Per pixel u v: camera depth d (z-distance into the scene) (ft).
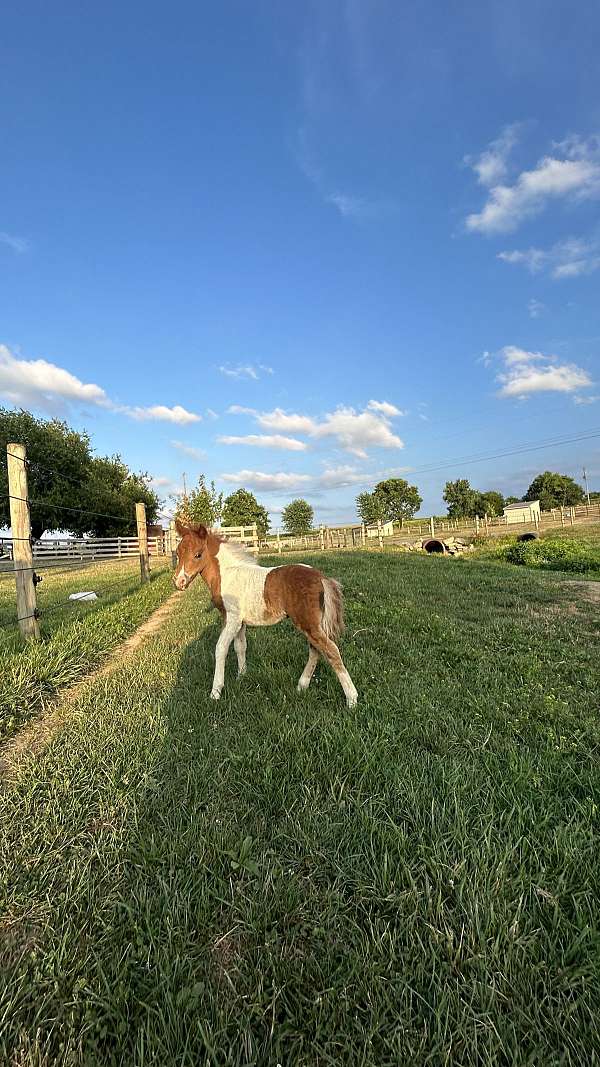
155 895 6.54
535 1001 5.08
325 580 14.43
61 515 102.63
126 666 18.06
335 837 7.63
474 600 29.91
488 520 177.47
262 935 6.00
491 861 7.05
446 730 11.60
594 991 5.26
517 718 12.35
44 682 15.71
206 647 19.69
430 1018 5.01
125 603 30.99
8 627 23.67
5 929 6.36
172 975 5.41
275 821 8.24
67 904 6.57
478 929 5.77
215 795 8.91
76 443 113.39
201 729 11.71
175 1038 4.82
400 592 31.19
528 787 9.03
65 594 38.45
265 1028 4.97
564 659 17.80
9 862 7.45
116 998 5.18
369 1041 4.68
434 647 18.93
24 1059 4.74
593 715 12.85
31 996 5.33
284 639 20.42
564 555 59.88
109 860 7.31
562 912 6.23
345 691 13.39
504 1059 4.69
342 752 10.17
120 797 8.90
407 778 9.16
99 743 11.28
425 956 5.57
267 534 144.05
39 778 9.96
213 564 15.90
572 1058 4.66
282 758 10.12
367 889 6.55
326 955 5.67
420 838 7.44
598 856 7.16
